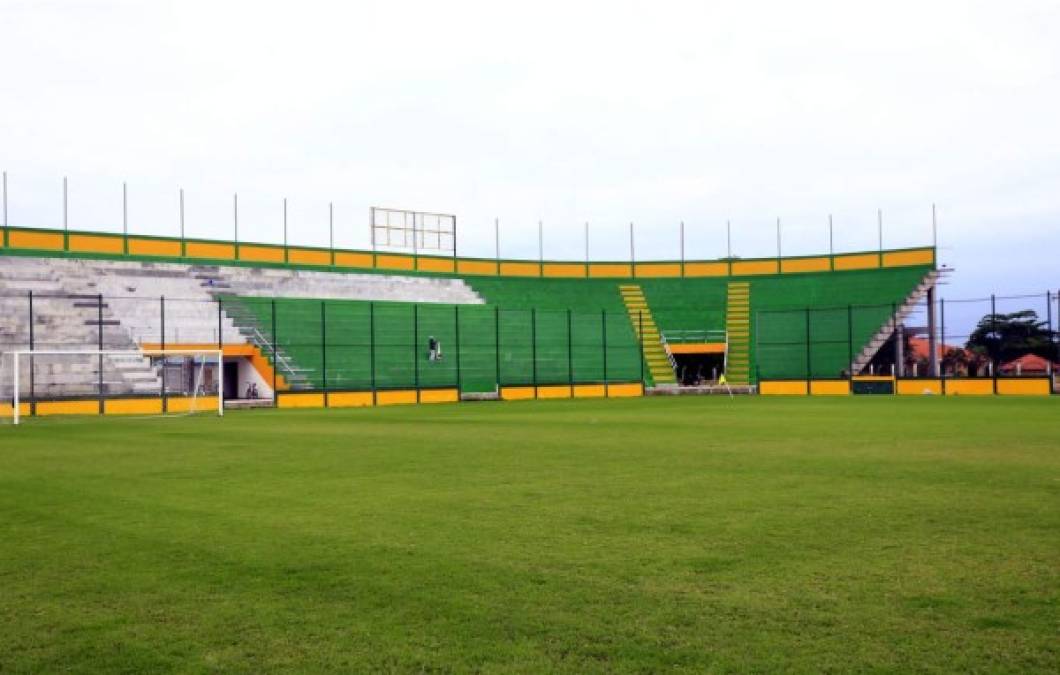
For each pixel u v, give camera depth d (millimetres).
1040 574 8656
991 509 12211
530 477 16109
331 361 61938
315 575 8969
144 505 13453
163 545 10508
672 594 8109
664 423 30766
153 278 61094
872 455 19219
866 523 11266
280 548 10242
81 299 56594
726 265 78875
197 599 8188
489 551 9930
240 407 49281
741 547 9969
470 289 75750
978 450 20109
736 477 15758
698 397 58812
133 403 45469
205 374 59062
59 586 8703
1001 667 6242
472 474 16656
